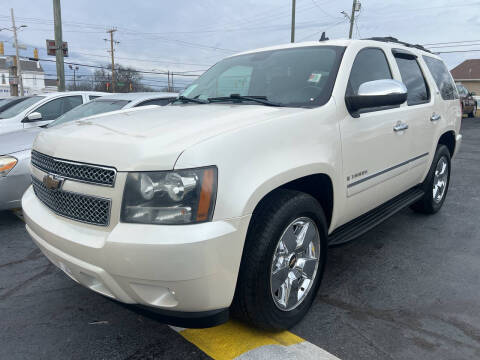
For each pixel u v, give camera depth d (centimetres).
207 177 186
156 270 181
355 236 293
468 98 2306
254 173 202
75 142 214
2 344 237
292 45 342
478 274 326
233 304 222
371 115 299
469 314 267
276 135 220
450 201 546
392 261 351
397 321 258
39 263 354
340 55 298
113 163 191
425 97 406
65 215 214
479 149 1066
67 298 292
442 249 378
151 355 227
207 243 182
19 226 450
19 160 421
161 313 199
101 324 258
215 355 226
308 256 256
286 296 239
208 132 202
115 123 238
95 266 194
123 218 188
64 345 236
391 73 348
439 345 234
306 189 266
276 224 215
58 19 1453
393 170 337
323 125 252
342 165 266
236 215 192
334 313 268
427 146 399
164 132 206
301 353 226
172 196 183
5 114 734
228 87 329
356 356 224
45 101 710
